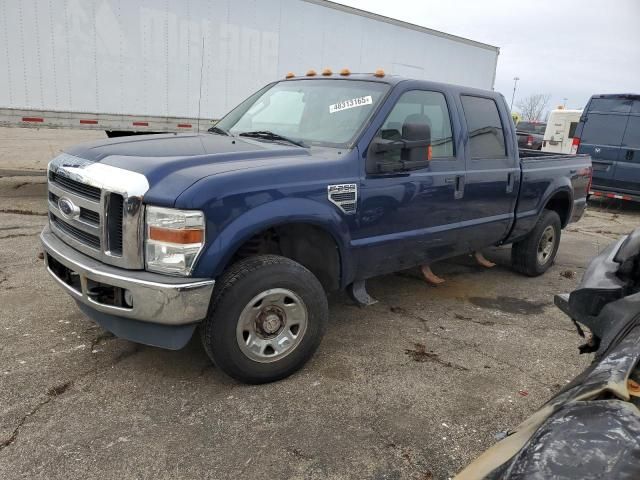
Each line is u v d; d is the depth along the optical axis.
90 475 2.48
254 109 4.73
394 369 3.64
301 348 3.43
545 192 5.69
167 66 8.65
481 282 5.80
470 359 3.87
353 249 3.74
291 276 3.28
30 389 3.15
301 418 3.01
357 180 3.67
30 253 5.77
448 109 4.53
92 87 8.08
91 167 3.25
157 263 2.95
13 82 7.52
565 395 1.68
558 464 1.30
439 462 2.69
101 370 3.43
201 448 2.71
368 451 2.75
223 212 2.99
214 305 3.08
